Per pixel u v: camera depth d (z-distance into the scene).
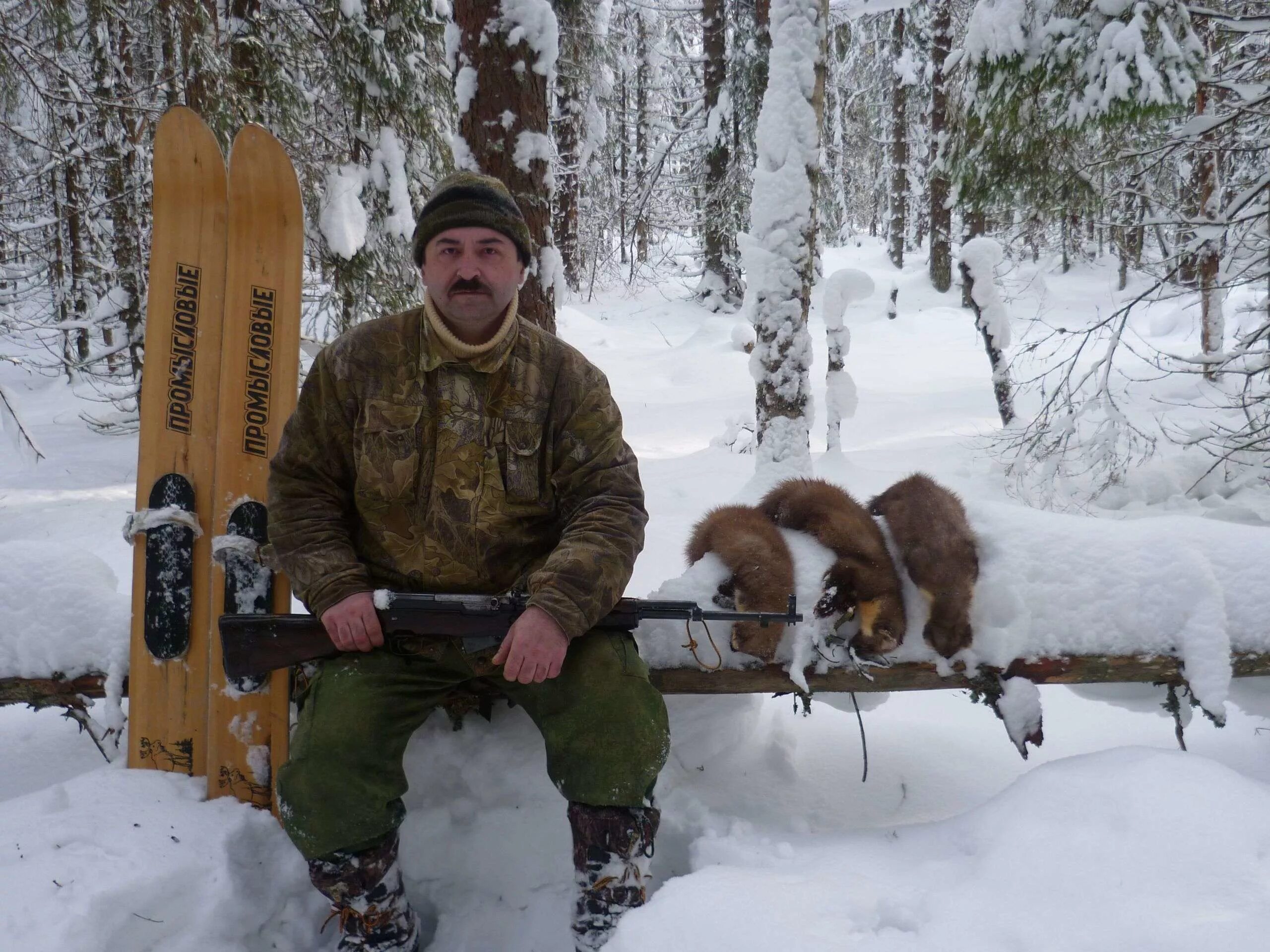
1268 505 5.66
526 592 1.95
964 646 2.28
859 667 2.26
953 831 1.97
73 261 12.87
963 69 6.31
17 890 1.75
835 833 2.12
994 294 7.66
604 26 14.35
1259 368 5.32
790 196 5.59
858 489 6.16
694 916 1.65
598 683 1.88
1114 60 5.18
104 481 8.75
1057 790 1.89
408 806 2.19
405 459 1.92
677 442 10.00
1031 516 2.43
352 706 1.85
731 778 2.46
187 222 2.41
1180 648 2.23
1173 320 14.79
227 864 1.95
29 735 2.77
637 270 25.03
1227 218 5.16
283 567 1.96
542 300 4.68
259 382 2.38
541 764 2.21
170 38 8.50
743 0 15.81
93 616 2.37
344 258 7.25
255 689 2.21
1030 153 5.98
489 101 4.48
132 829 1.98
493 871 2.14
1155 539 2.34
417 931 1.99
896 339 18.12
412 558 1.96
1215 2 6.28
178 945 1.83
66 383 15.48
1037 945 1.51
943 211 22.66
